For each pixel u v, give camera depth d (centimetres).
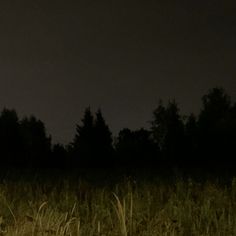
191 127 2639
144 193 740
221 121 2567
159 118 2744
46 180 1048
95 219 579
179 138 2628
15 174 1364
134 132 2791
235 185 788
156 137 2744
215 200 698
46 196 750
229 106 2627
